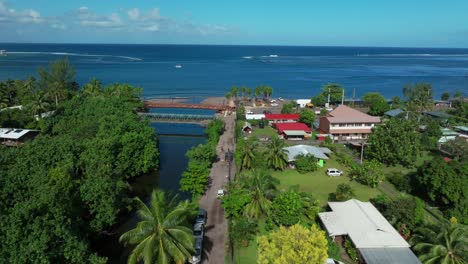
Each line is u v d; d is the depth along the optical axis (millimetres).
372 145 80938
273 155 73250
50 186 39281
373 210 50500
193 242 34344
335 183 68562
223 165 75625
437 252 37875
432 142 89312
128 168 62656
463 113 123062
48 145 51031
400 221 48531
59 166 45469
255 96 166500
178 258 33250
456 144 82125
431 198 57406
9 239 29422
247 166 73250
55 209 33688
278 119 112438
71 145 52812
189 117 117375
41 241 29703
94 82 129125
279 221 49312
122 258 44031
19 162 45500
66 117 86812
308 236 32594
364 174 67688
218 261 43250
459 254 37281
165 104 133250
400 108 126812
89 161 49719
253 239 47906
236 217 51062
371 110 129625
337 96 146875
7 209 35219
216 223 51812
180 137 101625
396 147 75812
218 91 189875
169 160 81625
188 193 62938
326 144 88250
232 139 94812
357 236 44125
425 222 47688
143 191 63938
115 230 50156
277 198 50938
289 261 30234
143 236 33156
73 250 32406
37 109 96562
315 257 30484
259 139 95562
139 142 66750
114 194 44250
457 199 54031
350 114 99625
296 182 68812
